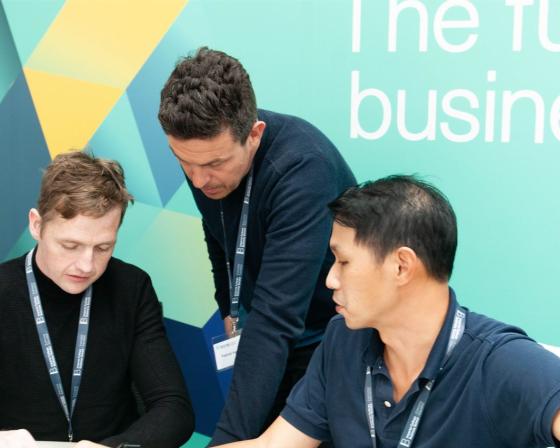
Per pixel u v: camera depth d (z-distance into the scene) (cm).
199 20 224
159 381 177
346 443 134
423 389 122
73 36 239
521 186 198
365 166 212
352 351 135
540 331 203
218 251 203
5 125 250
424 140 205
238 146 148
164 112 143
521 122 196
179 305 243
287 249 150
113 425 181
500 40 194
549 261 199
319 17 210
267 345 148
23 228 254
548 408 107
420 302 120
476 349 120
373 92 208
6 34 244
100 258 169
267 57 218
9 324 176
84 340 178
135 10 230
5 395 178
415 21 200
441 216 117
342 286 121
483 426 118
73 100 243
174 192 237
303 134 160
